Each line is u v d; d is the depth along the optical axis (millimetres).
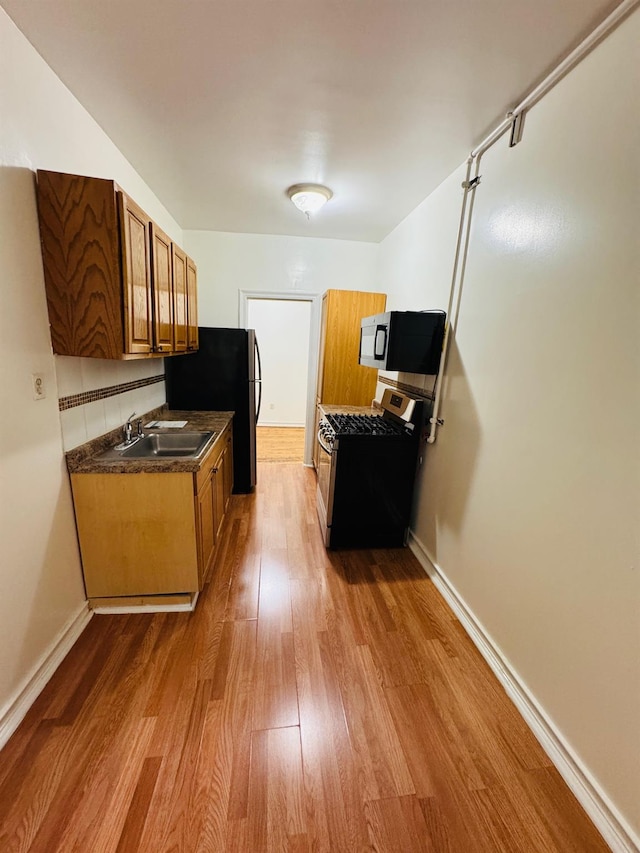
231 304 3938
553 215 1413
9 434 1339
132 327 1662
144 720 1405
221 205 3061
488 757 1339
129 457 1927
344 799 1190
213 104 1742
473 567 1923
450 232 2303
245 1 1198
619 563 1118
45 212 1467
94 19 1269
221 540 2746
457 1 1169
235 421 3436
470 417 1988
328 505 2617
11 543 1362
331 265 3971
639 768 1056
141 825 1104
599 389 1192
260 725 1407
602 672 1170
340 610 2053
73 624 1779
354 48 1384
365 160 2225
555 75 1390
